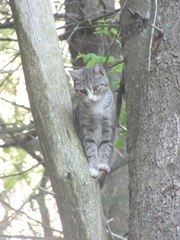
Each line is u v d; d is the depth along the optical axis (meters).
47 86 7.88
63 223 7.50
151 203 6.91
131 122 8.29
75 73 10.83
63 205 7.48
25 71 7.97
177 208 6.73
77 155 7.64
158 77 7.48
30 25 7.98
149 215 6.89
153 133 7.24
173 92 7.29
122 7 8.50
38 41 7.98
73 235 7.40
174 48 7.48
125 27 8.98
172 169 6.91
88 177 7.55
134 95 8.42
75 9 15.50
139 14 8.74
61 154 7.59
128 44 8.88
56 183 7.54
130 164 7.96
